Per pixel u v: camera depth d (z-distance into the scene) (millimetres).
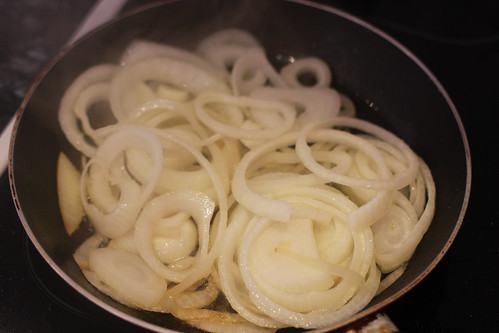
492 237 432
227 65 522
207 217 414
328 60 517
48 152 446
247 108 483
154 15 487
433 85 456
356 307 387
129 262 406
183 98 493
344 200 422
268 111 479
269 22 509
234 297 393
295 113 467
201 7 492
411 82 473
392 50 475
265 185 431
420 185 445
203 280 407
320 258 407
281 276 397
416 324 394
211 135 467
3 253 415
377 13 548
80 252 416
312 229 416
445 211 423
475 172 459
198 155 434
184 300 394
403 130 482
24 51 543
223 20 507
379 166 440
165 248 414
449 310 400
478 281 413
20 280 404
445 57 518
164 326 388
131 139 441
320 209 420
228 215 431
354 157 457
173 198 419
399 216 430
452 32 538
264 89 495
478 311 401
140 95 482
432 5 559
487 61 517
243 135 451
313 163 433
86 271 407
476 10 556
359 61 503
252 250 408
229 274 402
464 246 428
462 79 505
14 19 565
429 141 462
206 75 492
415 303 402
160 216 420
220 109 484
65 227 427
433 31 537
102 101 481
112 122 472
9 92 518
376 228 428
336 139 457
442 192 437
